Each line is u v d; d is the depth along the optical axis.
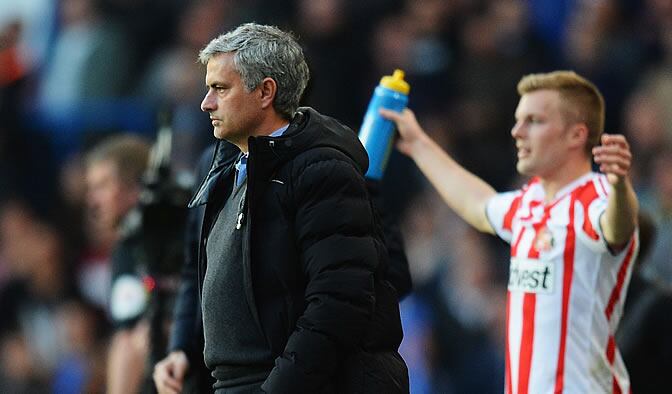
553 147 20.17
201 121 45.31
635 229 19.73
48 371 42.09
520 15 44.88
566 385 19.61
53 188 48.88
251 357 17.84
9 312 42.94
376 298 18.22
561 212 19.98
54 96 49.34
